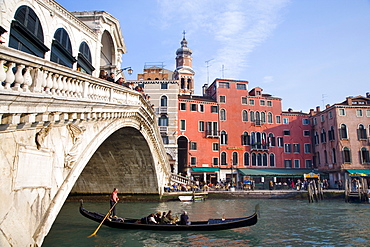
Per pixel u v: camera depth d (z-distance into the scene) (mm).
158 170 24359
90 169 23031
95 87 9523
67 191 8219
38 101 6176
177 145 36531
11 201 5980
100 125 10719
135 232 13016
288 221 16562
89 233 12891
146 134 18422
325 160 40094
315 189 28875
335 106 38406
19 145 6254
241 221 12656
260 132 40500
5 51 5160
